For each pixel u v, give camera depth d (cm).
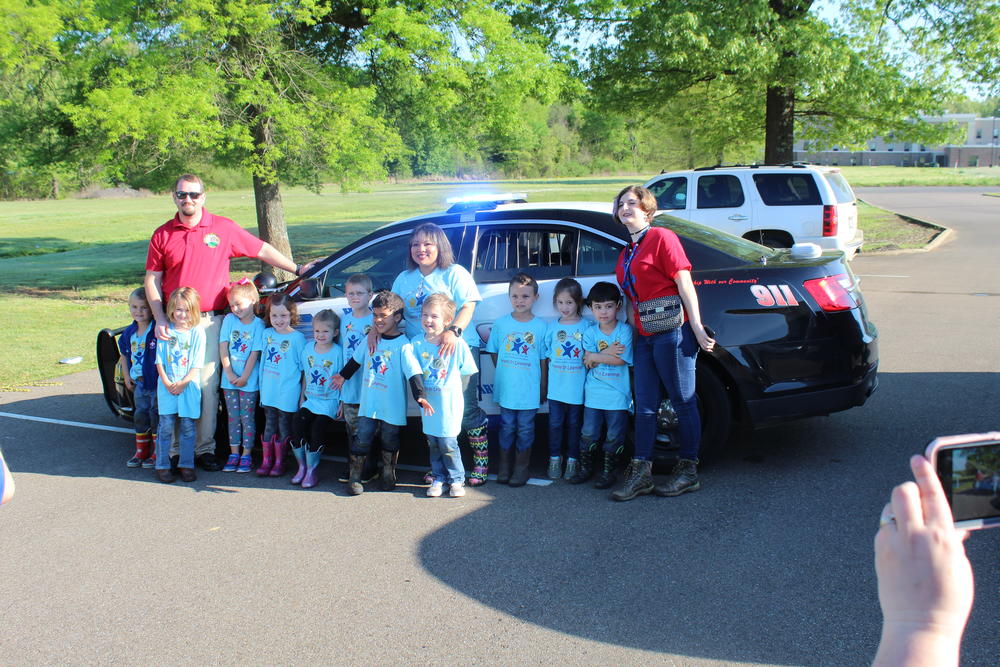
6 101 1331
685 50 1611
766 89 1848
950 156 10244
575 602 348
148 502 494
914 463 90
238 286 529
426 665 305
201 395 535
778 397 477
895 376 707
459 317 475
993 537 387
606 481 483
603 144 12150
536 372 490
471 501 474
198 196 526
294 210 4141
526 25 1755
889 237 1912
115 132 1166
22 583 389
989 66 1725
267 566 397
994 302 1046
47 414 705
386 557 402
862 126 1877
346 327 504
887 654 87
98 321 1198
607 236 505
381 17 1280
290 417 527
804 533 405
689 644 311
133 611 357
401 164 1617
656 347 439
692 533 412
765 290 477
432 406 471
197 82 1220
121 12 1215
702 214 1291
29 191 6788
